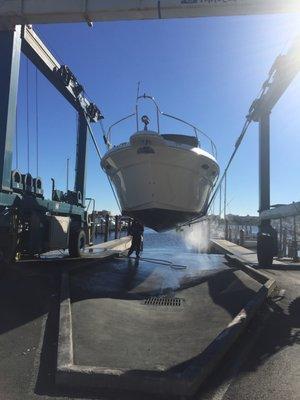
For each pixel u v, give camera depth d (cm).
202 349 572
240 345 620
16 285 949
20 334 630
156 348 575
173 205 1352
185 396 450
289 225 2092
